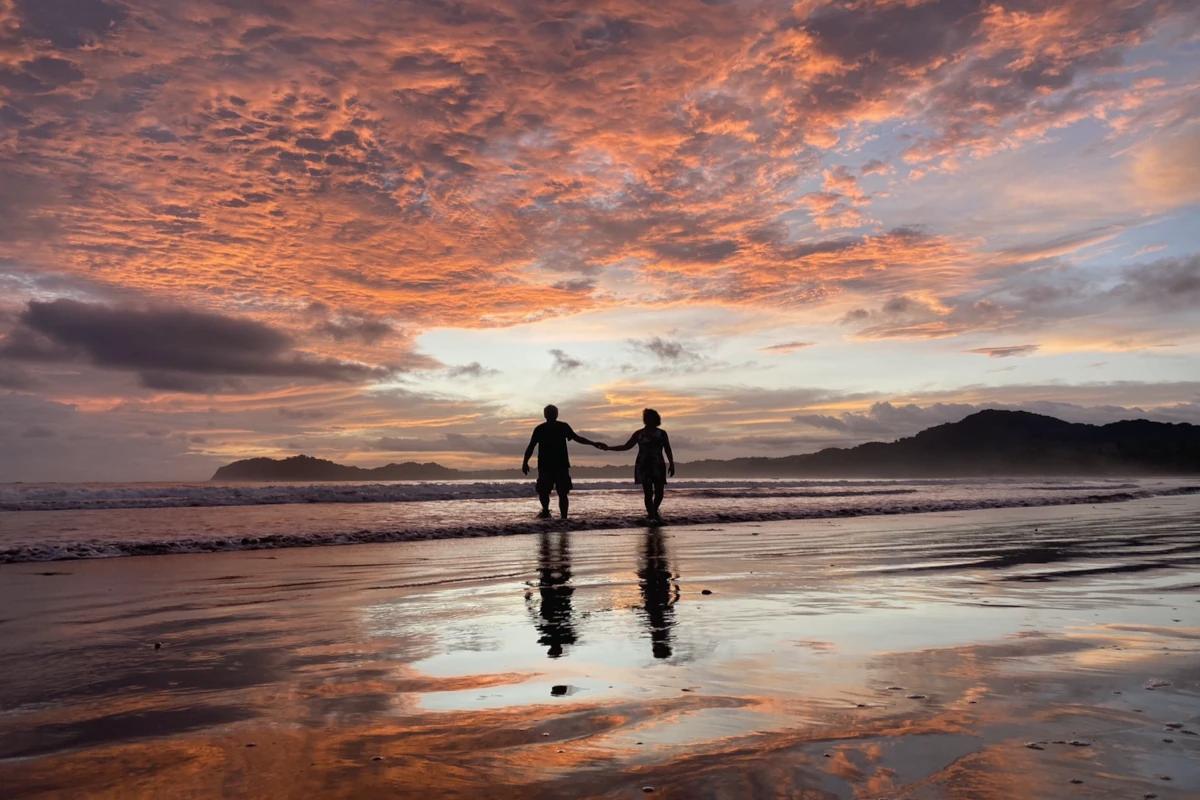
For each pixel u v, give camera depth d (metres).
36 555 7.23
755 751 1.99
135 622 4.06
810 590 5.01
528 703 2.48
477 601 4.67
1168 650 3.17
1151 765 1.86
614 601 4.62
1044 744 2.01
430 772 1.88
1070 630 3.62
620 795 1.72
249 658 3.19
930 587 5.12
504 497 18.94
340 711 2.41
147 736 2.18
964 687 2.61
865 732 2.13
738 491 25.11
